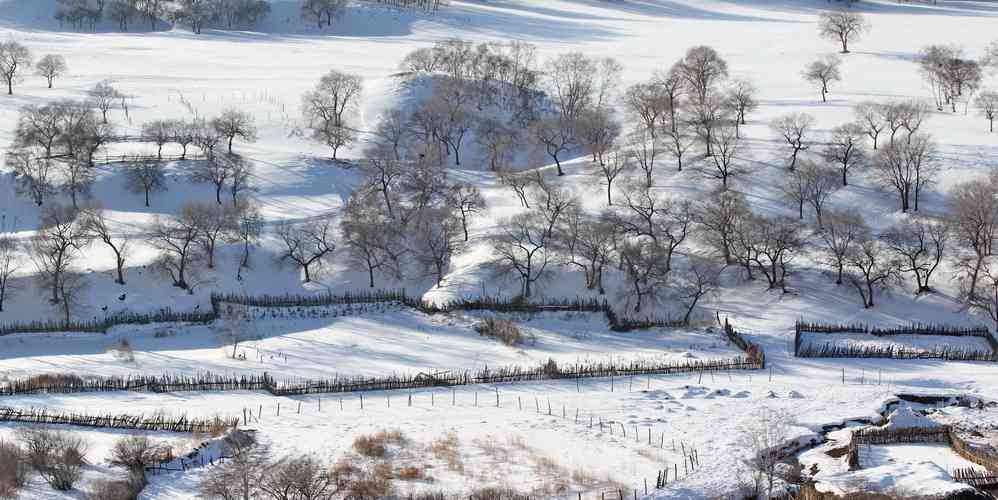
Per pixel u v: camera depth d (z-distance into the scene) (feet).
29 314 369.91
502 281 378.12
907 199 414.41
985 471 210.38
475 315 353.51
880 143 474.90
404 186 451.53
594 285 377.50
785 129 477.77
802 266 385.29
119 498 196.13
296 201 467.11
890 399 262.47
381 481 209.67
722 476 211.41
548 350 323.98
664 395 271.28
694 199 429.38
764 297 367.66
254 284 398.01
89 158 477.36
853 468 215.10
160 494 202.69
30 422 243.81
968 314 348.18
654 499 199.21
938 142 475.31
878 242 386.73
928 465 208.33
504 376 289.33
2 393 274.77
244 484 195.62
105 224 434.30
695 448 229.25
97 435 236.84
